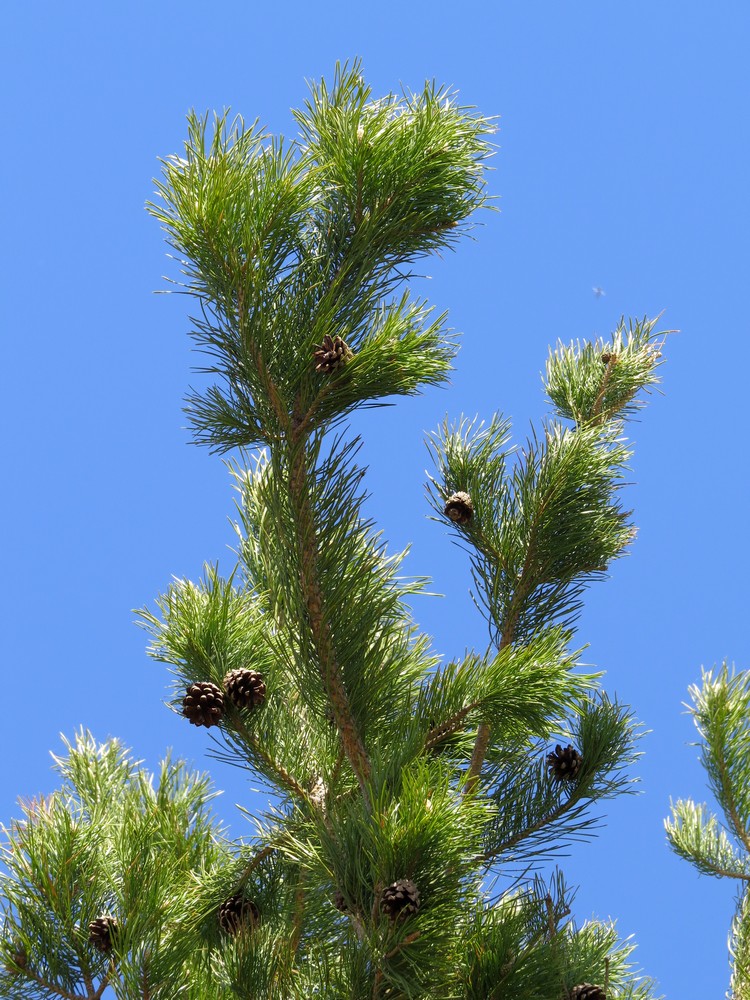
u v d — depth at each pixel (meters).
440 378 3.34
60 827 3.28
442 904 3.09
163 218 3.28
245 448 3.37
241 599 3.60
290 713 3.52
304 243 3.37
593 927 3.54
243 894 3.51
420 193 3.38
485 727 3.53
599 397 3.95
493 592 3.67
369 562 3.37
